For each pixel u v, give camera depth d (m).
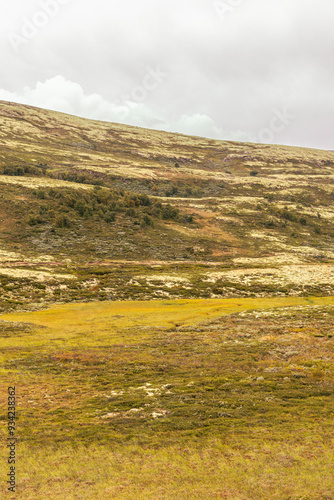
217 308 53.69
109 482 11.58
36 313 49.72
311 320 41.78
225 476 11.55
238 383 21.52
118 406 18.78
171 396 19.86
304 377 22.27
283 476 11.30
